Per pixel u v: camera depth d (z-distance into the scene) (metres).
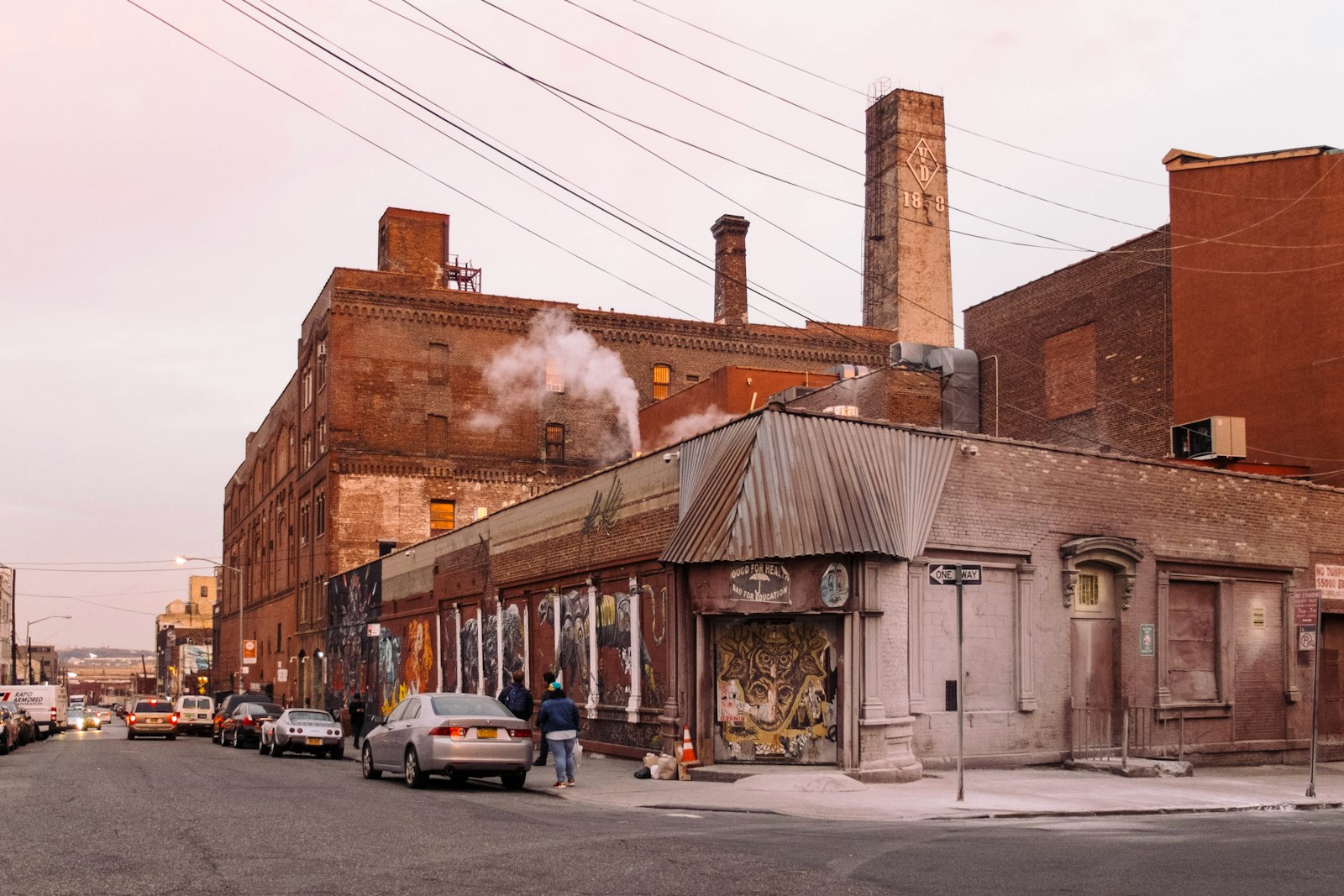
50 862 10.73
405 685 45.50
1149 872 10.42
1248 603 26.73
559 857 11.03
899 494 21.17
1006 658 22.77
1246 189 34.38
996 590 22.81
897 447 21.75
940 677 21.78
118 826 13.49
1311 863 11.05
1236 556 26.47
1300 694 27.19
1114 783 20.28
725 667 22.08
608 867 10.45
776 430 21.44
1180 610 25.69
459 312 58.56
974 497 22.61
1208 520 26.17
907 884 9.73
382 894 9.18
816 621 21.16
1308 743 27.17
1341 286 31.62
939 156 62.75
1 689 56.06
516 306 59.50
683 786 19.86
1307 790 19.30
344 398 56.50
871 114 64.44
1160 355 38.09
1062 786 19.50
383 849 11.66
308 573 62.66
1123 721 22.06
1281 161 33.47
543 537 31.67
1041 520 23.48
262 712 41.44
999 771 21.95
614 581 26.88
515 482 58.47
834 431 21.44
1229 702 25.86
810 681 21.12
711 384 40.41
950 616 22.05
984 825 14.67
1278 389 32.88
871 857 11.23
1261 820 15.56
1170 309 37.78
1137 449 38.94
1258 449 33.19
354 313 57.03
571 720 20.19
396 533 56.50
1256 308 33.75
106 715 141.88
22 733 41.88
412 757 20.11
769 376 39.84
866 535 20.23
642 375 61.19
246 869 10.39
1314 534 28.20
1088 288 41.78
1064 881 9.96
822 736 20.91
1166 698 24.83
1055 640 23.42
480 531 37.22
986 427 46.06
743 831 13.59
